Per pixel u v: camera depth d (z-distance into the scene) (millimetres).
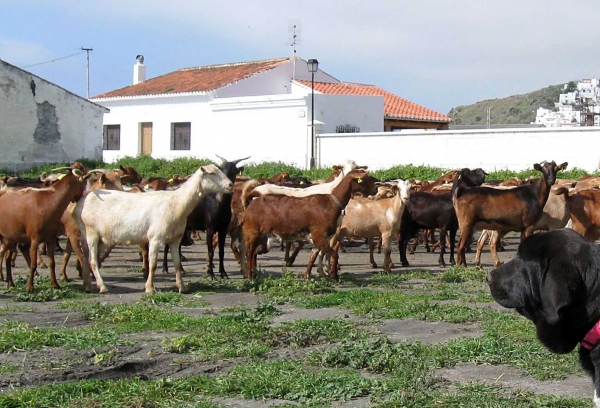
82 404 6664
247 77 42125
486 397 6855
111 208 12906
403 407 6605
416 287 13781
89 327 9875
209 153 40188
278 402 6906
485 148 30891
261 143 37906
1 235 13141
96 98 44688
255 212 14484
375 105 40156
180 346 8633
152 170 37000
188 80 45219
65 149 39375
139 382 7336
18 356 8273
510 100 138250
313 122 35562
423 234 22406
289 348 8906
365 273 16266
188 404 6766
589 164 28547
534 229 17625
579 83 136375
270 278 13734
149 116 42688
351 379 7367
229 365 8125
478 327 10000
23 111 37656
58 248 19766
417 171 30734
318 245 14195
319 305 11664
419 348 8539
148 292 12969
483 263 18219
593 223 16344
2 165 37000
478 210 16578
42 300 12211
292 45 46375
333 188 14773
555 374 7703
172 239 13086
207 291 13164
